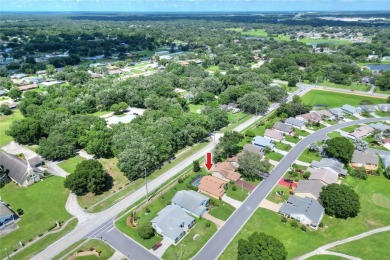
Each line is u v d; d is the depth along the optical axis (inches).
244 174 4650.6
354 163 4958.2
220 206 3946.9
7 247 3289.9
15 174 4505.4
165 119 5797.2
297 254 3152.1
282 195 4151.1
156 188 4370.1
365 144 5329.7
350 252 3176.7
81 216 3786.9
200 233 3486.7
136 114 7258.9
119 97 7726.4
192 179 4581.7
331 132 6269.7
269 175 4670.3
